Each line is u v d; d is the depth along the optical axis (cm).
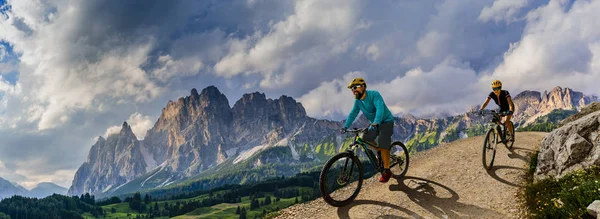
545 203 734
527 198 813
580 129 909
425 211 827
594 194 674
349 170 877
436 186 984
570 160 880
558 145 935
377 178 1098
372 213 842
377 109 877
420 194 930
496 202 847
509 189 919
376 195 948
